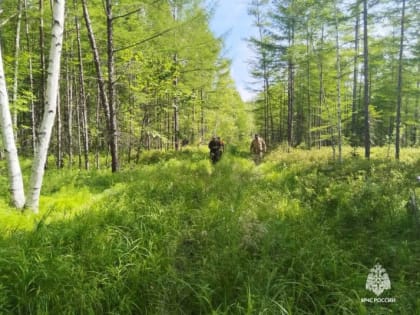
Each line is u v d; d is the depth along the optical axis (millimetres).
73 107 21031
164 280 3312
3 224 4418
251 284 3203
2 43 14836
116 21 12398
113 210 5191
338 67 15117
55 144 18531
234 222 4895
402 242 4227
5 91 5492
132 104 15234
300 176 9172
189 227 4898
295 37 22359
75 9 12000
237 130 48156
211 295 3105
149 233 4500
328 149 20094
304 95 30109
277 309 2832
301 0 16484
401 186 6918
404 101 27141
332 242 4418
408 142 29500
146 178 8812
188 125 27641
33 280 3014
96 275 3270
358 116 27094
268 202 6246
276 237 4355
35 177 5535
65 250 3762
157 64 14227
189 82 18594
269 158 16406
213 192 7094
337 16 15008
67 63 14539
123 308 2904
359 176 8188
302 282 3281
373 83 26344
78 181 8711
